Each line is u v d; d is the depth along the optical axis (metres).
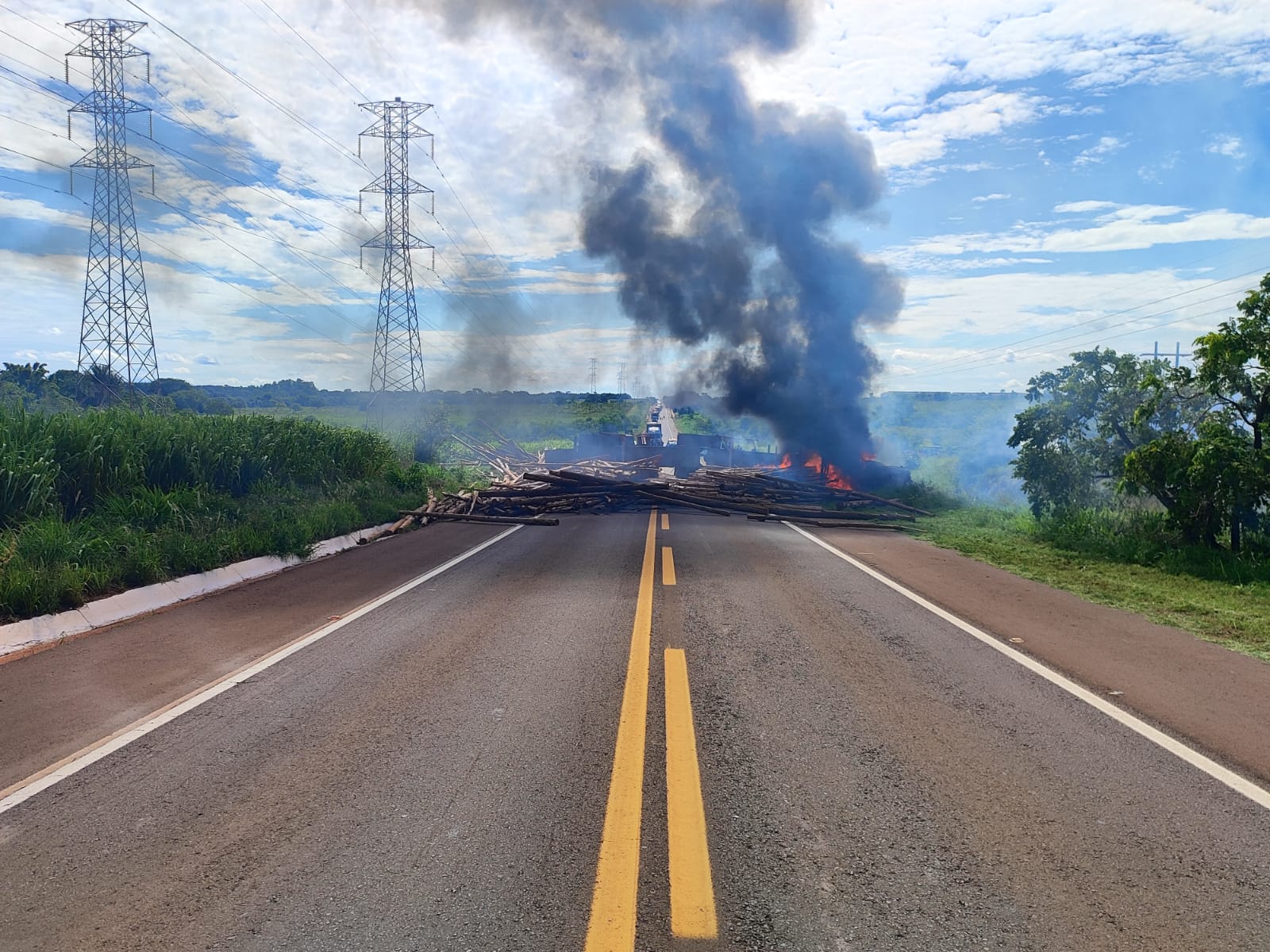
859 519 19.42
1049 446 16.83
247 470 15.34
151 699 5.71
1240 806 4.08
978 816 3.95
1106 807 4.05
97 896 3.25
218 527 11.89
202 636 7.54
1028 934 3.01
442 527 17.22
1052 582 10.73
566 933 2.99
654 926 3.04
